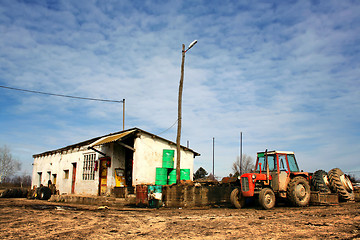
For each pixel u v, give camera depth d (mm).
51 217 9703
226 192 16281
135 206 14945
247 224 7789
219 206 14375
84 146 22219
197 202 14594
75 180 22859
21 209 12797
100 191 19312
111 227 7707
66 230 7289
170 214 10695
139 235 6633
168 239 6164
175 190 14305
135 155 17234
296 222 7930
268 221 8234
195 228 7383
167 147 18594
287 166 13047
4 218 9484
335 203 13117
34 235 6668
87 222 8586
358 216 8820
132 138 18844
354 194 15180
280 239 5902
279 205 13617
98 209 12852
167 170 18078
